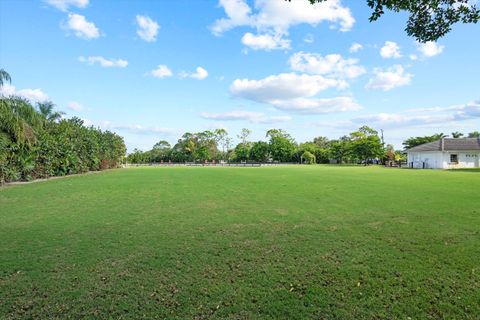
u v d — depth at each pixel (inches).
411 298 118.3
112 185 542.0
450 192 410.9
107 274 141.9
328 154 2367.1
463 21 152.9
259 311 110.0
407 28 165.5
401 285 129.1
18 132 636.1
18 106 717.9
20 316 107.0
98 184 561.3
